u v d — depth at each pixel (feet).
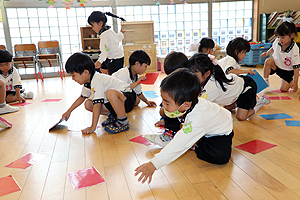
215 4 18.83
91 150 5.02
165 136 4.98
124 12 18.19
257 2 18.43
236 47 6.61
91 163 4.45
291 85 9.80
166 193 3.47
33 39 17.53
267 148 4.73
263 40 18.40
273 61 9.71
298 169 3.93
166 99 3.45
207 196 3.36
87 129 6.05
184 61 5.42
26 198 3.48
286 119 6.35
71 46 18.17
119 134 5.87
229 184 3.61
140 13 18.38
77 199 3.41
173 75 3.43
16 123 7.08
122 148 5.05
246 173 3.90
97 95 5.85
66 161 4.56
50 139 5.71
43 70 17.93
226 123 4.22
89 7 17.85
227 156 4.14
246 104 6.28
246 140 5.16
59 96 10.83
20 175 4.12
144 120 6.89
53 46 17.13
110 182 3.79
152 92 10.70
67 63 5.57
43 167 4.36
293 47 8.80
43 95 11.20
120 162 4.44
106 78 6.19
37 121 7.23
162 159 3.50
